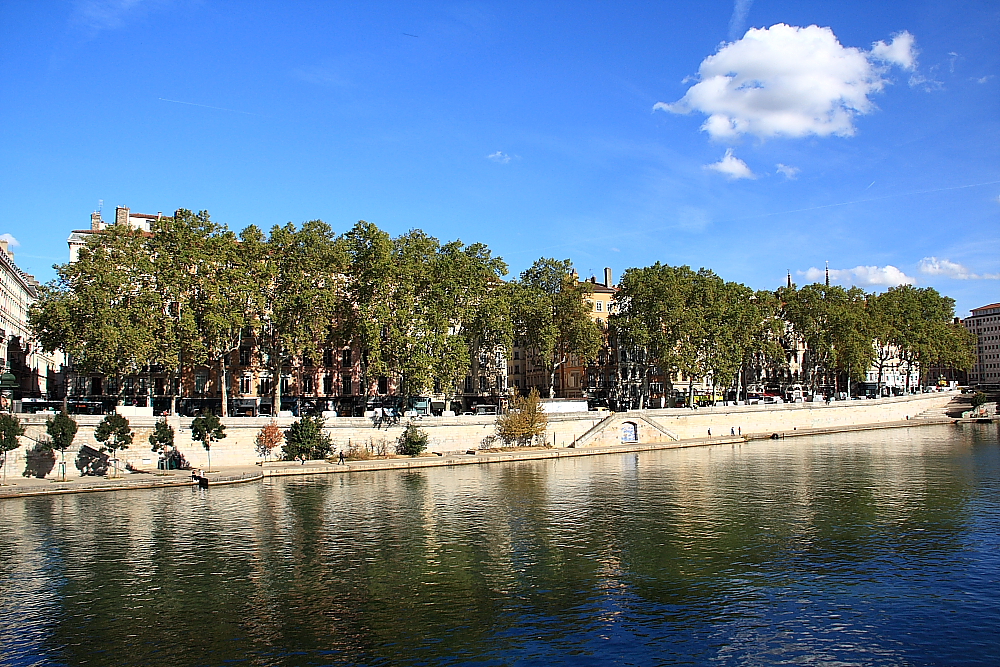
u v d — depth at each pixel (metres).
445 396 100.69
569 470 83.06
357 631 34.12
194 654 31.84
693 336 118.69
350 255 96.19
